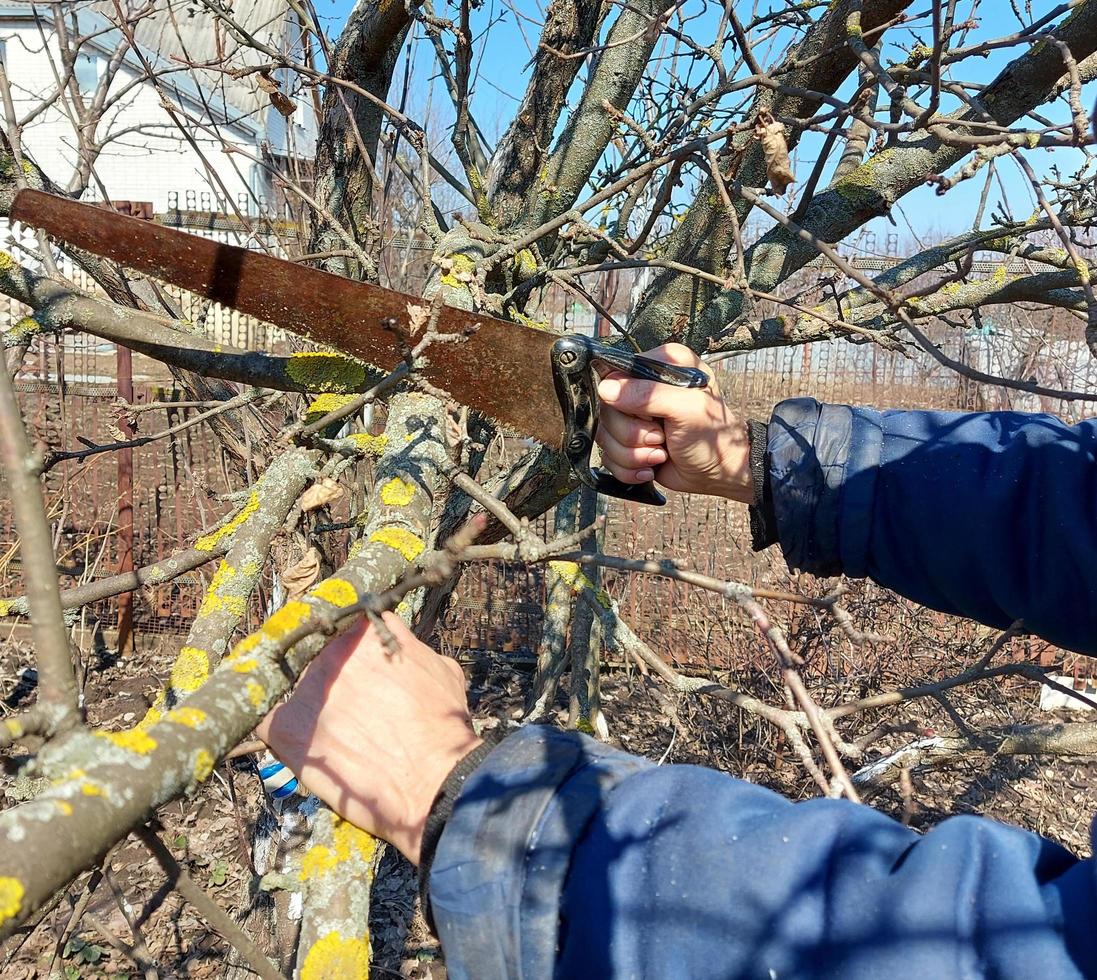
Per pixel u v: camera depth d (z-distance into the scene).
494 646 8.03
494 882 0.94
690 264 2.44
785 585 5.90
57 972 2.94
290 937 2.95
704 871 0.89
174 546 7.84
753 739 5.74
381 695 1.14
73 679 0.75
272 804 3.34
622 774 1.02
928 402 8.72
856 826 0.90
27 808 0.67
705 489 1.73
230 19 2.77
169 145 14.76
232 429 3.99
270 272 1.57
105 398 7.65
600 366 1.62
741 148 2.12
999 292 2.92
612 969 0.88
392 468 1.54
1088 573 1.39
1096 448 1.44
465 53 2.47
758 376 9.47
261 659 0.93
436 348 1.59
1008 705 6.14
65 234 1.56
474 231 2.19
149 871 5.01
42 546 0.74
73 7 3.63
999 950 0.77
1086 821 5.47
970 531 1.48
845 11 2.12
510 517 1.40
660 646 7.16
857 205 2.48
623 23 2.55
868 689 5.54
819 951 0.82
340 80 2.51
